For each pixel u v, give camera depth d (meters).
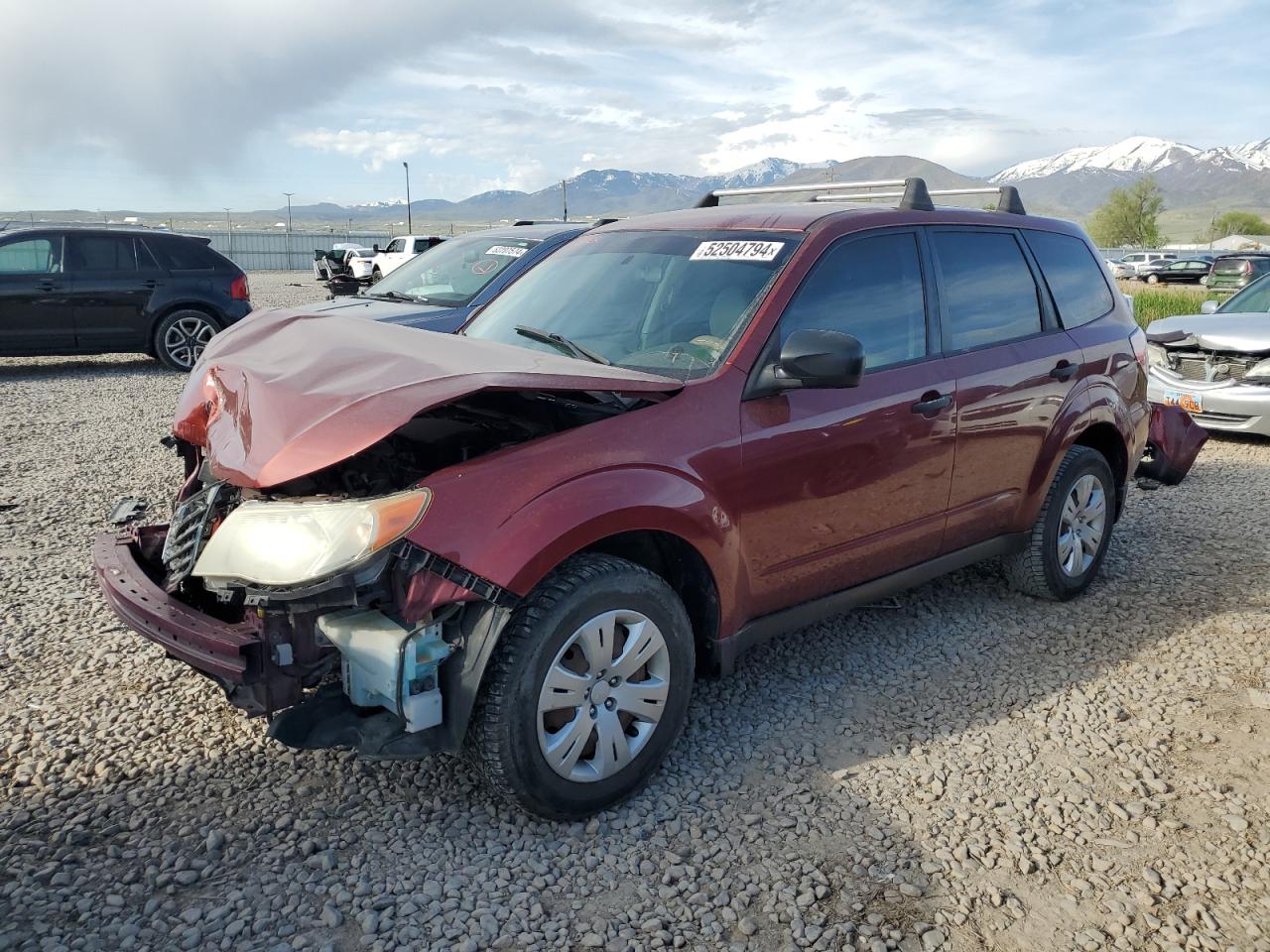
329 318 3.59
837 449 3.41
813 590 3.56
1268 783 3.13
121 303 12.13
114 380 11.98
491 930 2.43
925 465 3.77
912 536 3.85
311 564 2.49
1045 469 4.38
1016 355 4.18
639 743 2.97
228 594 2.71
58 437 8.44
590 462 2.81
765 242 3.62
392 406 2.51
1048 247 4.63
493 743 2.65
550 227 8.64
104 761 3.18
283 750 3.26
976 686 3.84
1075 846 2.80
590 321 3.72
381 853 2.73
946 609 4.66
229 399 3.02
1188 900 2.56
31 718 3.46
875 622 4.50
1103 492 4.80
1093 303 4.86
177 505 3.72
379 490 2.94
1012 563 4.63
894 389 3.62
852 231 3.65
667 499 2.90
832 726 3.51
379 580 2.62
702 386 3.13
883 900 2.56
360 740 2.63
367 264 30.47
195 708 3.55
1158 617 4.57
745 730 3.47
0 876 2.59
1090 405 4.53
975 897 2.57
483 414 3.30
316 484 3.16
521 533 2.62
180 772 3.12
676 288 3.63
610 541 3.02
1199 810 2.98
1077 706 3.67
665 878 2.65
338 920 2.44
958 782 3.13
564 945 2.39
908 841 2.82
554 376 2.68
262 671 2.65
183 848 2.73
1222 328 8.59
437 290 7.85
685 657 3.05
